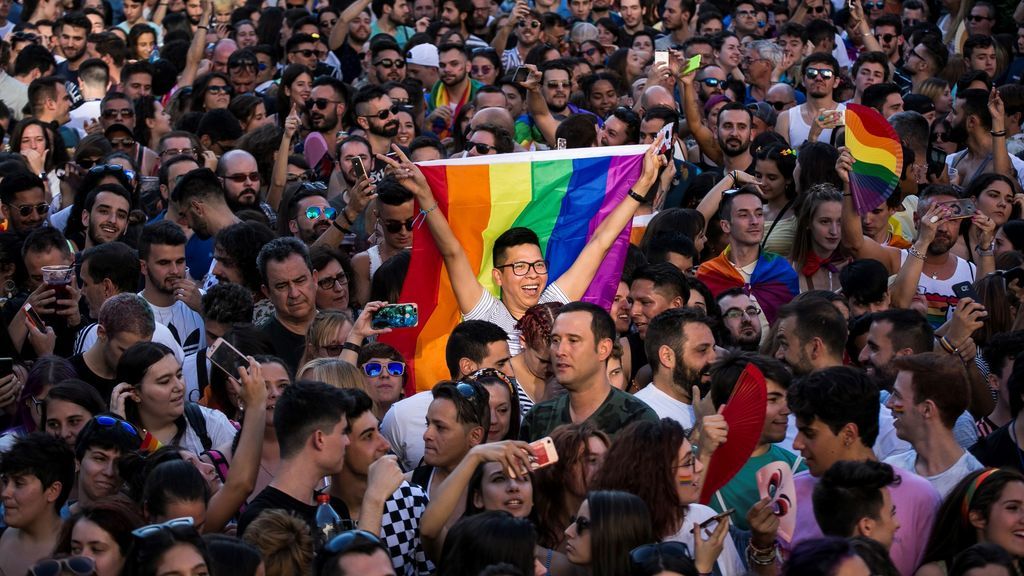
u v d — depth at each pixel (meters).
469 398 18.36
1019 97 36.09
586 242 24.59
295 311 24.97
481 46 49.81
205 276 28.95
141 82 44.03
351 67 49.97
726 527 15.48
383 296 26.31
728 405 17.78
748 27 50.69
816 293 24.33
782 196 30.73
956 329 22.33
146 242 25.78
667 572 13.72
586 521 15.15
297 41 47.12
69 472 17.98
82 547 15.41
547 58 45.16
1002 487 15.90
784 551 16.73
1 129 39.03
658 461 16.17
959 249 29.64
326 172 37.00
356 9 49.44
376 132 36.75
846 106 29.27
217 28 53.03
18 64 45.38
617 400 19.39
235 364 18.53
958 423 20.78
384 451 18.72
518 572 13.78
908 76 44.44
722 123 34.03
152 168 37.12
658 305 23.75
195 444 21.03
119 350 22.55
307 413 17.58
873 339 21.41
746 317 25.05
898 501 16.95
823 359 21.08
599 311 19.28
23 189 30.25
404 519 18.09
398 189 28.00
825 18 51.88
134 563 14.27
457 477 16.58
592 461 17.25
